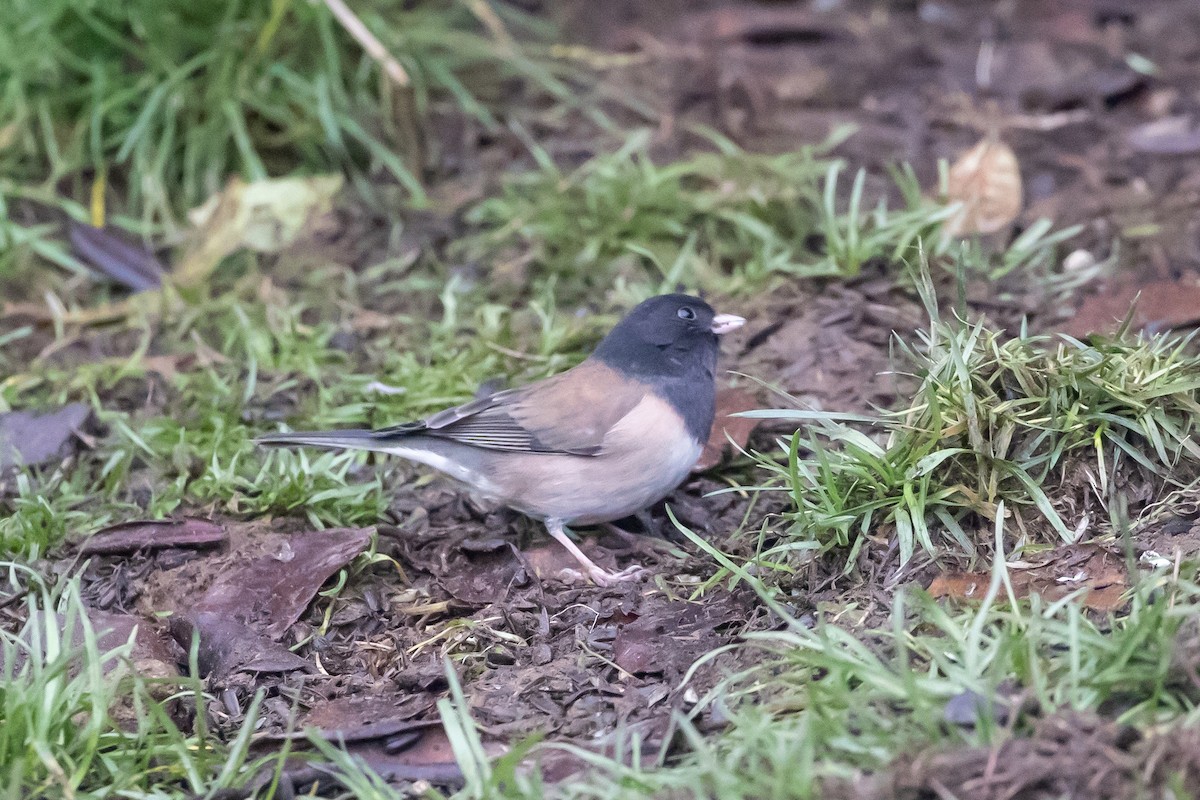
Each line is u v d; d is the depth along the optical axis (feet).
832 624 24.12
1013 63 48.70
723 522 29.68
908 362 33.30
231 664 25.43
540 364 35.09
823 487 26.61
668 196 40.68
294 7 45.55
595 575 28.02
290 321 37.70
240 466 31.91
